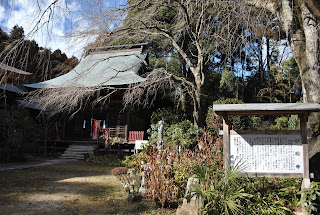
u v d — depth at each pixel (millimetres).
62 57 18250
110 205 5090
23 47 5098
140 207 4695
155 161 5254
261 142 4312
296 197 4289
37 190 6348
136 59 16578
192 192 4133
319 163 4531
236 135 4414
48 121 15109
